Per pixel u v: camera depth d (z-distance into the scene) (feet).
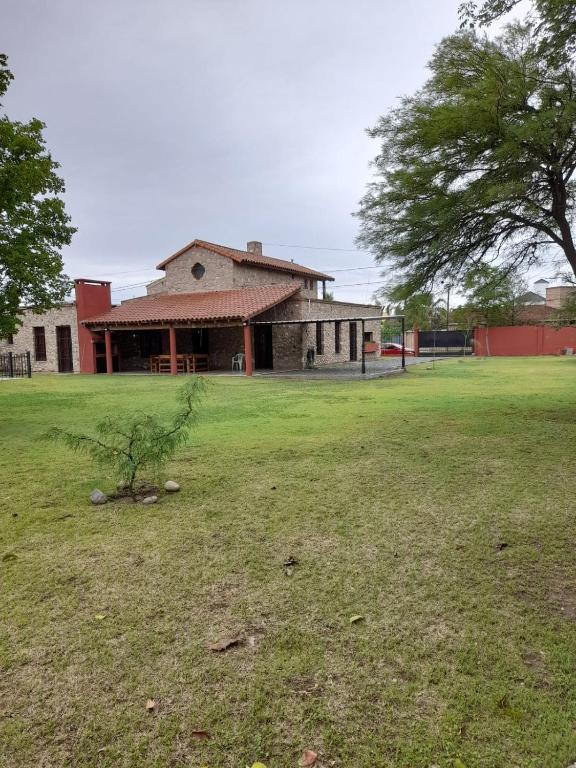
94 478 19.21
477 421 29.60
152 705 7.17
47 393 51.55
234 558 12.01
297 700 7.27
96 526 14.16
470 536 13.06
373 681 7.64
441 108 22.06
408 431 27.07
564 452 21.75
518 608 9.63
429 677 7.71
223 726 6.81
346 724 6.80
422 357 117.29
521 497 15.98
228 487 17.58
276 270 98.27
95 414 36.01
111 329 83.20
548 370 70.08
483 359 104.78
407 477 18.43
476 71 23.18
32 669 8.01
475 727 6.70
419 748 6.38
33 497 16.85
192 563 11.77
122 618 9.46
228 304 77.05
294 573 11.19
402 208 25.63
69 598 10.23
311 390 49.88
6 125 28.09
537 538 12.87
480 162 23.17
